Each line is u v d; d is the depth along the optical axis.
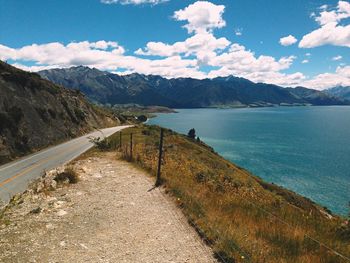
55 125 61.09
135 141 47.06
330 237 9.55
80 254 8.35
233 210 11.94
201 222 10.40
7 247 8.59
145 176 19.22
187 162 26.80
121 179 18.22
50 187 15.62
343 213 51.19
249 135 166.25
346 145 132.25
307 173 79.56
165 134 69.50
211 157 51.31
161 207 12.66
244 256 7.81
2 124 44.88
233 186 18.08
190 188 15.48
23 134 47.88
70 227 10.31
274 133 177.50
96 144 46.69
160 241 9.27
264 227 9.96
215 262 7.96
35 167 35.69
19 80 58.12
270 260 7.60
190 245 8.96
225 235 8.98
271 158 99.81
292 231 9.47
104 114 115.06
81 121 78.75
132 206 12.81
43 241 9.09
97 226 10.50
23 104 54.28
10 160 41.53
